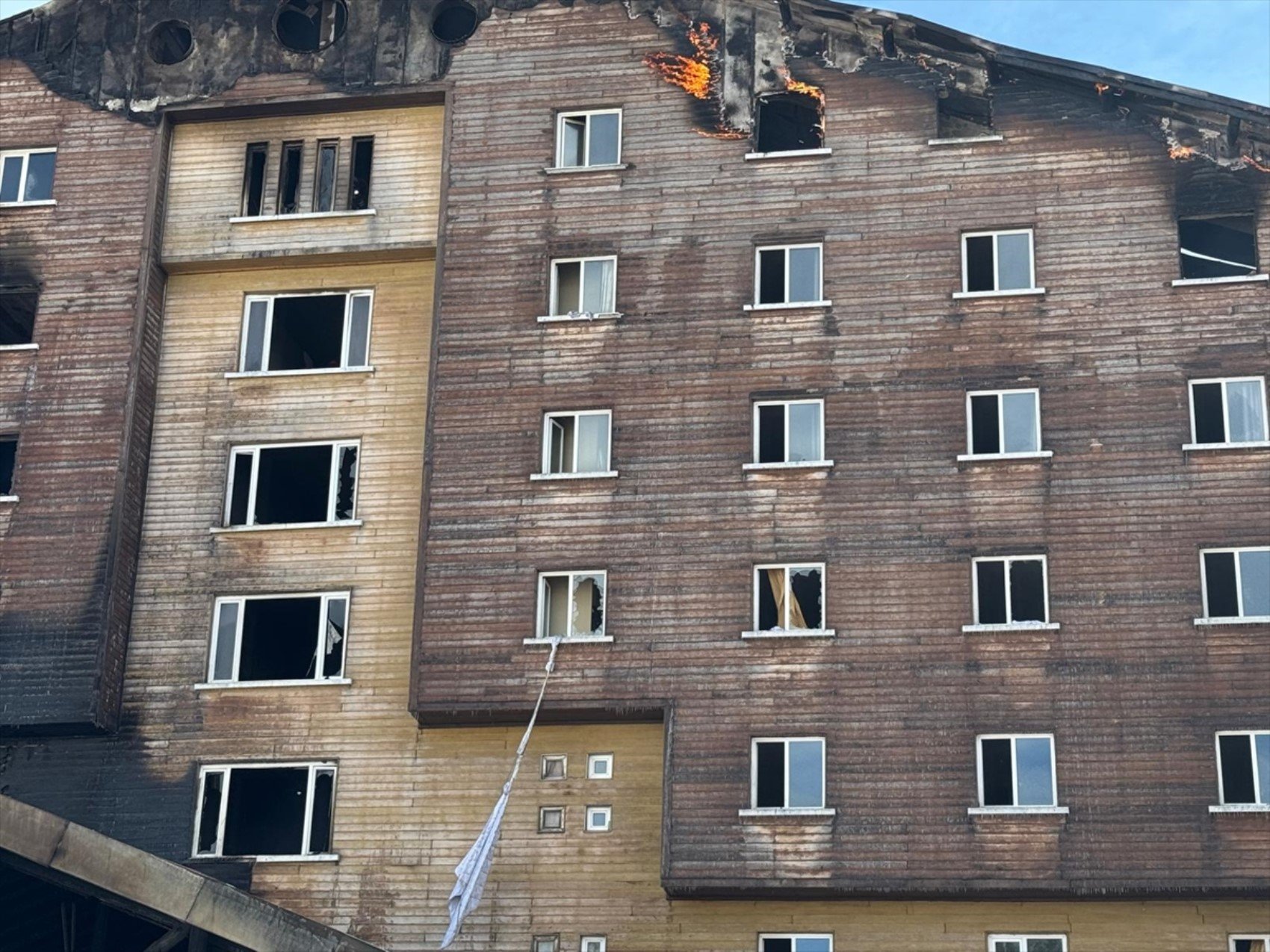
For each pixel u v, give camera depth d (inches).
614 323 1724.9
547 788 1633.9
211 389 1801.2
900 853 1544.0
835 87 1768.0
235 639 1721.2
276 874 1643.7
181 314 1829.5
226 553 1744.6
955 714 1574.8
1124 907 1534.2
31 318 1887.3
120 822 1676.9
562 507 1678.2
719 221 1743.4
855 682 1594.5
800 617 1625.2
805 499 1649.9
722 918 1576.0
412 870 1630.2
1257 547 1583.4
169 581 1743.4
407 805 1648.6
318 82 1855.3
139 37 1895.9
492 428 1711.4
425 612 1664.6
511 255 1763.0
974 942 1542.8
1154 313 1657.2
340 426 1776.6
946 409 1657.2
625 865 1601.9
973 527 1621.6
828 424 1667.1
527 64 1824.6
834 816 1558.8
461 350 1738.4
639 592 1644.9
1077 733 1555.1
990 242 1707.7
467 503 1691.7
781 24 1795.0
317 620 1722.4
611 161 1788.9
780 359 1694.1
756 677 1606.8
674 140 1775.3
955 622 1598.2
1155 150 1702.8
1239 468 1604.3
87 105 1883.6
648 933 1582.2
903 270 1702.8
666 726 1604.3
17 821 1419.8
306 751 1676.9
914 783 1561.3
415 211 1817.2
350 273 1827.0
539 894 1604.3
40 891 1537.9
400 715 1675.7
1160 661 1563.7
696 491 1664.6
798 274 1723.7
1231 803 1520.7
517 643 1646.2
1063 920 1537.9
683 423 1686.8
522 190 1781.5
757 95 1777.8
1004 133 1731.1
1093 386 1644.9
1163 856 1513.3
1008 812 1539.1
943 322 1683.1
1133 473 1615.4
